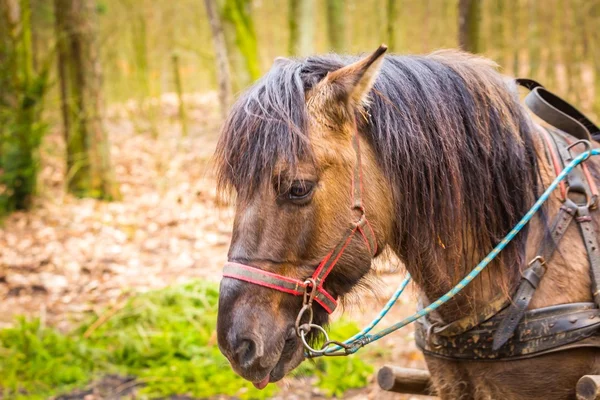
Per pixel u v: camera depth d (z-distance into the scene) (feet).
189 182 28.89
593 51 38.75
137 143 37.76
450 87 6.34
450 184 6.16
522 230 6.35
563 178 6.47
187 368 13.62
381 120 6.02
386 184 6.05
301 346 6.02
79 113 27.73
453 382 6.71
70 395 13.02
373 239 5.93
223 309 5.66
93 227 23.80
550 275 6.22
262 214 5.61
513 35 42.96
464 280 6.15
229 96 30.09
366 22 53.98
